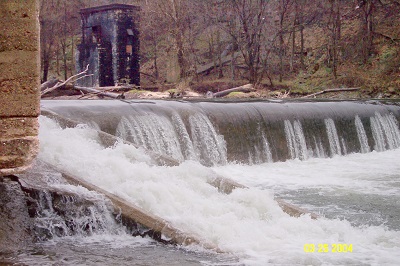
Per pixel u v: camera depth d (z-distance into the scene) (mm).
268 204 9836
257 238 8594
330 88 35156
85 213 8438
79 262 7316
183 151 15602
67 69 46188
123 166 9977
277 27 40125
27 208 8312
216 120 16578
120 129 14539
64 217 8367
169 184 9781
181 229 8492
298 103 19594
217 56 44031
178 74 40062
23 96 7566
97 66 39594
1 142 7492
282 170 15891
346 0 40562
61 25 45625
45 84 26469
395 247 8508
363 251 8250
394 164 17172
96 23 40500
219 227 8727
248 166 16406
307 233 9086
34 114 7629
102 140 11727
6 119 7512
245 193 10016
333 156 19000
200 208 9367
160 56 46594
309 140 18641
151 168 10430
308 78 37062
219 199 10047
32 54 7590
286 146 17922
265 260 7676
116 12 39469
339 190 13180
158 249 7984
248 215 9555
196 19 42094
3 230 7938
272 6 40375
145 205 9203
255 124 17359
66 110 14242
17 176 8586
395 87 33094
